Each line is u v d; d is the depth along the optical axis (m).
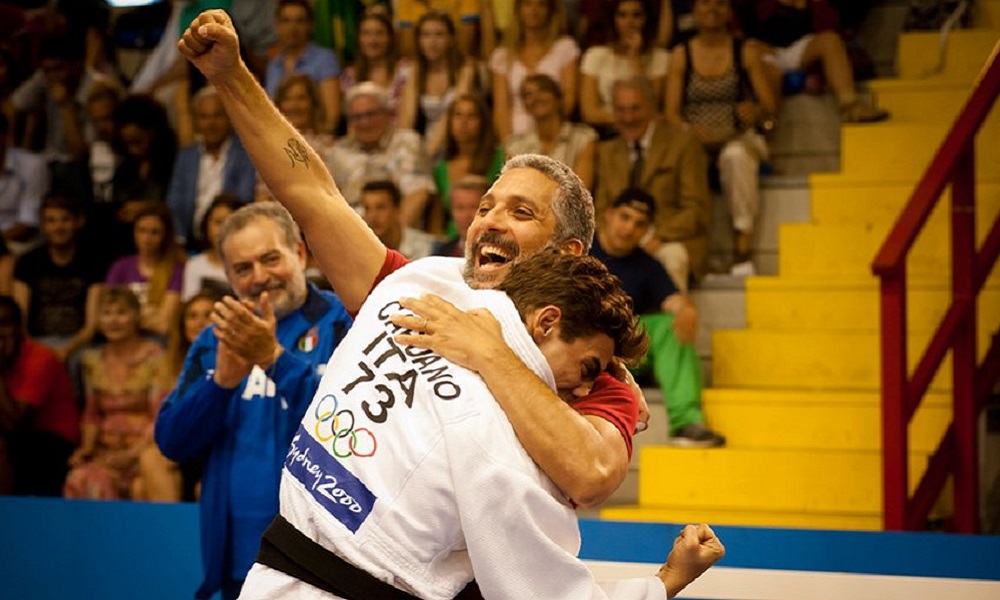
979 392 5.41
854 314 6.64
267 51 8.27
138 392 6.87
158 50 8.39
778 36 7.36
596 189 6.94
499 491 2.27
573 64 7.28
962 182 5.18
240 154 7.68
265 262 3.81
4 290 7.66
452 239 6.95
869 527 5.80
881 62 7.80
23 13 8.80
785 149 7.34
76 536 4.41
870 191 6.96
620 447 2.40
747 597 3.59
